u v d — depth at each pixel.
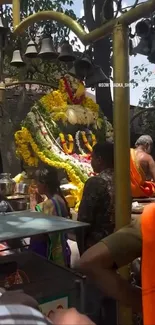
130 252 1.82
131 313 2.45
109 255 1.82
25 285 2.40
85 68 5.58
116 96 2.54
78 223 2.68
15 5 4.72
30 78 8.38
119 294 1.86
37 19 3.74
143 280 1.67
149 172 5.49
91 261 1.83
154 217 1.71
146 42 3.01
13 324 1.32
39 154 6.95
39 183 4.24
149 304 1.64
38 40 6.95
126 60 2.54
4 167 8.49
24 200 5.52
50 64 8.55
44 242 3.49
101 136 8.02
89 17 8.05
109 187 3.37
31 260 2.92
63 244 3.62
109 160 3.48
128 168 2.56
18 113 8.82
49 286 2.40
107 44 7.90
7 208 4.27
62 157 6.93
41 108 7.34
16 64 6.58
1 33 5.94
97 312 3.15
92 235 3.32
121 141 2.54
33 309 1.45
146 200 5.07
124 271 2.45
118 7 2.54
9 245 3.22
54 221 2.74
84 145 7.68
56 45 7.89
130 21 2.47
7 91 8.62
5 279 2.50
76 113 7.63
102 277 1.82
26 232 2.40
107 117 8.82
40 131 7.12
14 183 5.58
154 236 1.67
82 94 7.88
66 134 7.62
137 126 9.20
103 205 3.33
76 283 2.45
